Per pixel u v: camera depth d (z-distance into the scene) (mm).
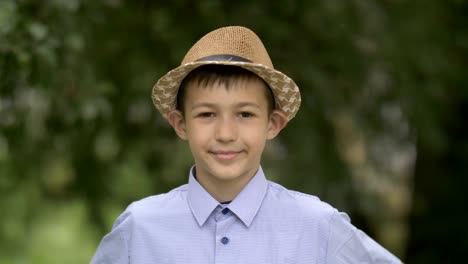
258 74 2793
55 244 11398
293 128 5859
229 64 2705
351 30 5715
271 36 5527
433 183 7012
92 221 6688
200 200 2893
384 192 6566
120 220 2998
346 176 6078
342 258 2906
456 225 7004
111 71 5770
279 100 2932
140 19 5555
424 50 6004
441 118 6445
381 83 6145
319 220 2906
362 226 6812
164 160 6340
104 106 5094
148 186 6660
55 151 6188
